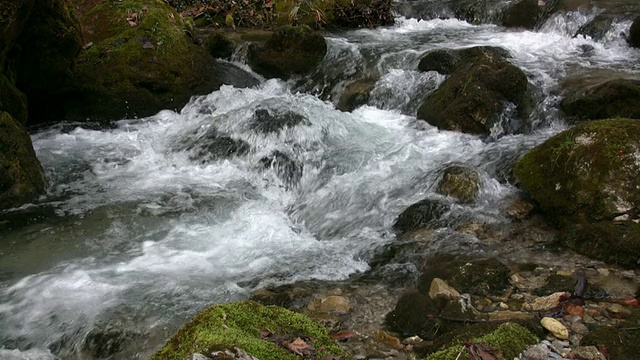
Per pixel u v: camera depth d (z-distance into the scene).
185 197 6.03
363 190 5.96
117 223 5.45
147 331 3.93
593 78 7.63
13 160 5.73
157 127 7.91
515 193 5.55
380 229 5.34
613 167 5.01
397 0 13.26
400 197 5.72
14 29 6.41
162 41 8.45
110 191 6.13
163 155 7.07
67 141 7.43
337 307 4.10
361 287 4.43
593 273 4.38
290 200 6.20
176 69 8.43
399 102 8.12
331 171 6.41
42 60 7.39
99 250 5.00
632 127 5.25
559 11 10.20
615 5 9.90
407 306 4.03
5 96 6.63
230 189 6.27
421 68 8.45
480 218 5.21
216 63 9.15
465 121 6.94
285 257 4.93
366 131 7.29
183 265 4.77
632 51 8.85
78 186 6.23
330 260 4.86
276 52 9.25
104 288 4.41
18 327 4.00
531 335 3.38
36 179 5.93
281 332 3.04
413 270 4.63
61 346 3.84
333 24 11.61
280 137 6.82
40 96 7.79
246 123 7.05
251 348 2.73
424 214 5.31
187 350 2.69
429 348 3.54
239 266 4.79
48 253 4.94
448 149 6.64
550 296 4.03
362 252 4.98
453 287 4.24
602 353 3.29
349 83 8.73
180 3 11.73
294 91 8.96
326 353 2.92
